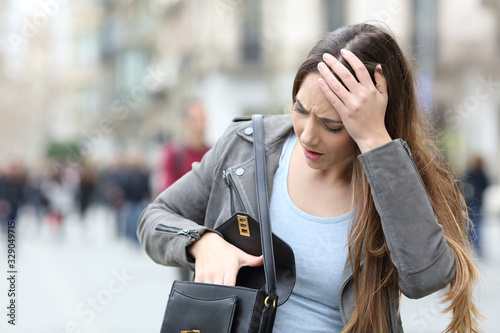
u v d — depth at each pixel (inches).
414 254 107.9
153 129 2092.8
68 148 2421.3
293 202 120.3
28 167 2342.5
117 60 2372.0
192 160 372.2
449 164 126.0
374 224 113.4
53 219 1164.5
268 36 1414.9
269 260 113.8
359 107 107.5
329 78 107.0
